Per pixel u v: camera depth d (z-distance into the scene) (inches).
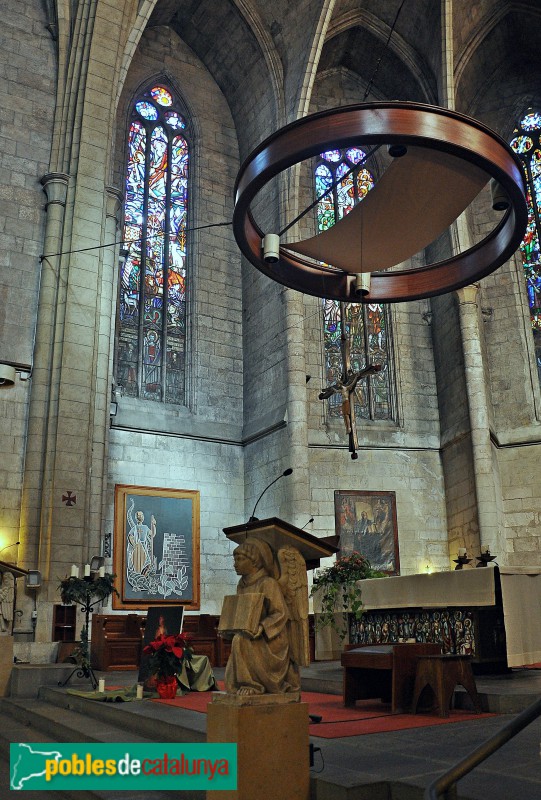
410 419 818.2
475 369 750.5
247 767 180.4
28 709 381.4
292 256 376.5
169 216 835.4
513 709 289.0
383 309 860.0
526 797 165.8
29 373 654.5
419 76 860.6
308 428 783.1
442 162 320.2
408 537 775.7
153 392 774.5
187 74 887.1
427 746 227.3
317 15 771.4
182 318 816.3
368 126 280.5
